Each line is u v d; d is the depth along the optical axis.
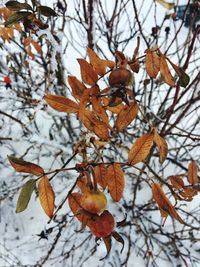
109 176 0.24
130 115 0.25
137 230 0.77
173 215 0.23
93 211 0.21
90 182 0.22
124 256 0.76
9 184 0.85
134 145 0.24
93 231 0.21
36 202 0.85
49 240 0.79
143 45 0.91
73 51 0.96
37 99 0.65
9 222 0.83
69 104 0.24
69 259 0.77
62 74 0.61
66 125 0.81
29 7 0.31
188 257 0.71
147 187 0.82
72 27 1.00
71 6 0.89
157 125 0.67
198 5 0.61
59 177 0.82
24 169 0.24
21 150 0.85
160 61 0.25
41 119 0.89
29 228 0.82
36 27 0.36
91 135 0.25
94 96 0.24
